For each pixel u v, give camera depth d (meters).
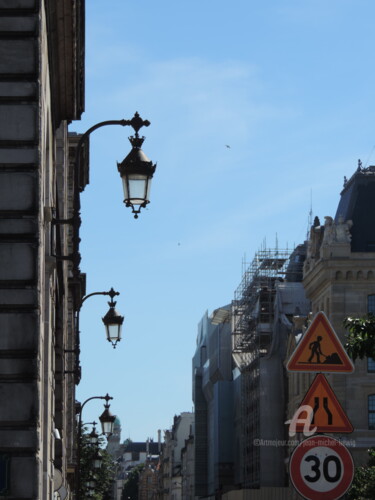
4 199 20.53
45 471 28.19
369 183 114.56
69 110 33.50
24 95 20.64
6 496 19.78
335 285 109.50
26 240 20.53
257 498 131.00
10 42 20.67
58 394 45.56
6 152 20.56
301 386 121.25
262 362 137.12
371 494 70.50
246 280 152.25
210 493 192.00
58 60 29.27
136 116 25.33
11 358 20.16
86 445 96.62
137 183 24.52
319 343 20.88
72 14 26.64
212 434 189.88
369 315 27.44
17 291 20.34
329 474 19.97
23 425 20.02
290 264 149.62
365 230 112.81
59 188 48.06
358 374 106.62
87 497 96.00
